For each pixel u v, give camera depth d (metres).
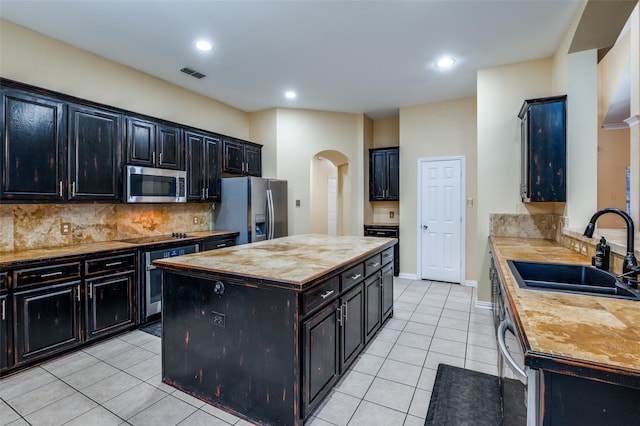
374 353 2.65
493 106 3.62
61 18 2.63
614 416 0.84
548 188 2.96
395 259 5.26
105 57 3.34
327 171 7.64
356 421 1.85
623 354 0.86
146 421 1.84
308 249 2.69
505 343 1.21
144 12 2.56
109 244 3.14
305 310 1.76
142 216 3.77
